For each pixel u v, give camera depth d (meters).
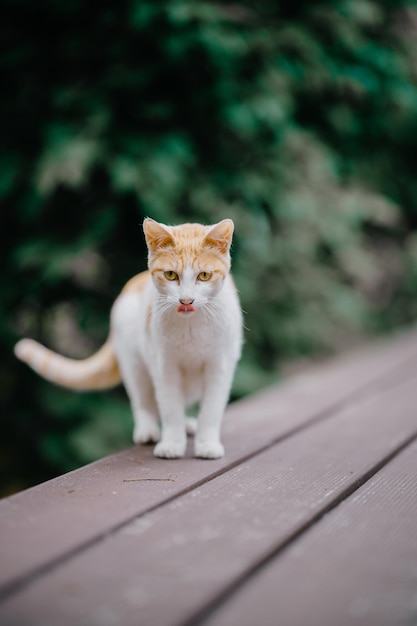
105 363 2.35
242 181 3.72
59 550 1.25
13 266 3.72
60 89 3.58
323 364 3.92
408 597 1.10
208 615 1.07
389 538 1.33
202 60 3.58
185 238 1.86
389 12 4.29
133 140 3.48
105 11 3.57
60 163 3.30
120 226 3.87
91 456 3.42
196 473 1.77
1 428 3.98
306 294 4.23
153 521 1.42
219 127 3.79
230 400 3.91
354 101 4.23
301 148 3.87
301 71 3.84
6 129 3.75
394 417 2.50
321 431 2.31
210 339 1.89
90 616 1.04
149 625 1.01
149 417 2.19
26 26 3.70
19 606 1.07
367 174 4.55
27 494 1.59
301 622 1.03
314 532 1.37
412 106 4.34
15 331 3.82
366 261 4.33
